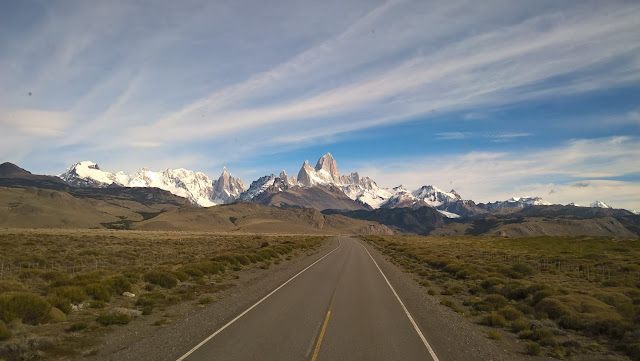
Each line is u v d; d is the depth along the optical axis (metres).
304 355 9.73
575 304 15.54
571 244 61.94
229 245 64.69
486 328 13.43
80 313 14.68
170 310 15.76
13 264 30.03
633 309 14.71
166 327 12.83
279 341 11.01
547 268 31.22
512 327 13.45
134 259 36.97
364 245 87.38
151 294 18.36
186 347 10.40
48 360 9.48
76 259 34.69
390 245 74.88
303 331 12.19
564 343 11.34
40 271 24.56
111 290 18.25
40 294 17.98
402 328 12.88
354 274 29.62
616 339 12.02
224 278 26.11
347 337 11.57
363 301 17.95
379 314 15.12
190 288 21.08
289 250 55.44
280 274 29.11
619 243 58.72
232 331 12.14
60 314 13.65
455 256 42.66
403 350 10.37
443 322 14.02
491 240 90.50
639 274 27.14
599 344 11.59
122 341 11.16
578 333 12.76
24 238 58.41
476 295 20.48
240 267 32.06
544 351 10.77
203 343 10.77
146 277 22.02
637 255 40.72
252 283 24.08
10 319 12.14
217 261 32.88
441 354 10.12
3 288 18.17
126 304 16.69
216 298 18.59
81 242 56.44
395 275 29.58
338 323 13.41
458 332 12.56
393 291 21.38
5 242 48.66
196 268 26.30
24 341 10.21
